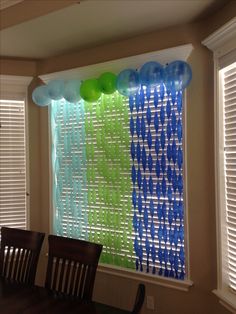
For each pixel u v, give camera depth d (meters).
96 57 2.87
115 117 2.78
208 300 2.36
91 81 2.60
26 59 3.22
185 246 2.44
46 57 3.16
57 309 1.76
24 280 2.29
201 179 2.38
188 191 2.43
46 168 3.22
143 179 2.65
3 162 3.19
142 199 2.66
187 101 2.43
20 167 3.25
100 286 2.88
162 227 2.57
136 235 2.70
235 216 2.12
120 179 2.78
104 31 2.51
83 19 2.27
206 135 2.36
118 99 2.76
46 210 3.23
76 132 3.03
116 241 2.80
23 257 2.34
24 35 2.56
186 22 2.38
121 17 2.25
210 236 2.35
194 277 2.41
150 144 2.61
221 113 2.23
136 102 2.67
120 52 2.73
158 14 2.22
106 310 1.75
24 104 3.26
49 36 2.59
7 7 2.40
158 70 2.29
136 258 2.70
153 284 2.60
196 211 2.40
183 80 2.20
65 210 3.12
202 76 2.36
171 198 2.53
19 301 1.87
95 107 2.90
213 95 2.28
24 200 3.27
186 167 2.43
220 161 2.23
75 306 1.80
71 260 2.11
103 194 2.87
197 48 2.38
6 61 3.17
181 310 2.47
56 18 2.24
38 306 1.80
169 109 2.52
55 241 2.21
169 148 2.53
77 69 2.90
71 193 3.07
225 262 2.22
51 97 2.80
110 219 2.84
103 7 2.08
